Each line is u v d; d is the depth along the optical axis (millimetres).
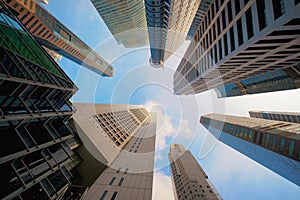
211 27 46781
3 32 18375
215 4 42312
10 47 18172
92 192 29000
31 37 25641
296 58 35031
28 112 18984
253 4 25812
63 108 27328
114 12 105375
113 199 27781
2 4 22062
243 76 58375
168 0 60844
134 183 32844
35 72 20500
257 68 44812
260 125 90312
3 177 15539
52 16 81375
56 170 23078
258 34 24547
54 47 93000
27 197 17547
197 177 103688
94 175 34906
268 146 72688
